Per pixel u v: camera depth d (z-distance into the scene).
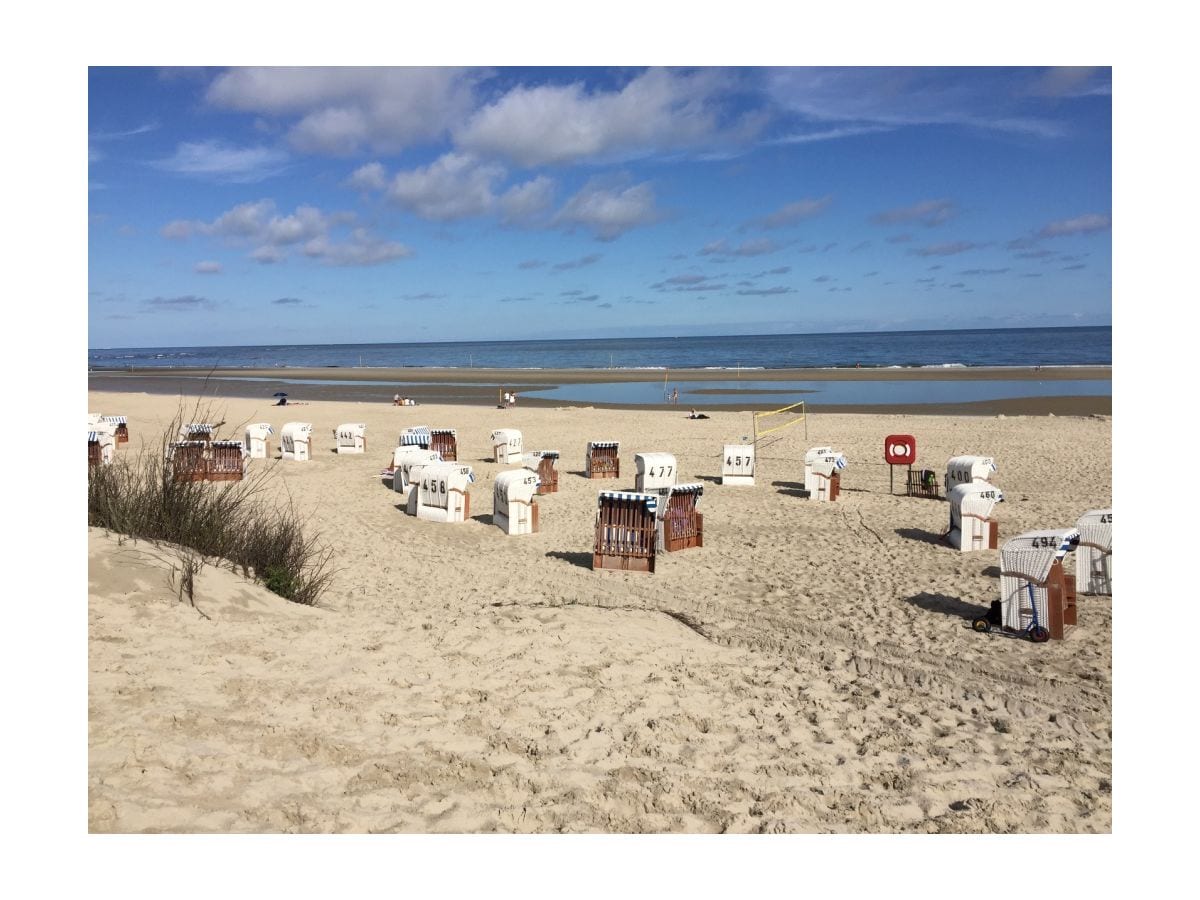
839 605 10.25
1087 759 6.13
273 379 74.19
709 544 13.80
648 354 129.88
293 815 4.66
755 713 6.67
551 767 5.48
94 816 4.43
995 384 53.69
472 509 16.81
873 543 13.79
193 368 100.00
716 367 85.75
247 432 23.98
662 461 17.42
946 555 12.89
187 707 5.63
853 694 7.27
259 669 6.47
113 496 8.66
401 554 12.91
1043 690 7.52
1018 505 16.56
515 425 33.56
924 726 6.66
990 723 6.79
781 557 12.84
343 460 23.66
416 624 8.30
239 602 7.82
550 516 16.20
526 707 6.35
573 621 8.75
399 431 31.48
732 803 5.25
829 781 5.62
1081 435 27.75
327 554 12.60
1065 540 8.88
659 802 5.18
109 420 25.77
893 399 45.59
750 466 19.78
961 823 5.20
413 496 16.22
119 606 7.02
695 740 6.07
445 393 55.66
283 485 19.23
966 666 8.12
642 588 11.05
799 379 63.12
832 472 17.66
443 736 5.73
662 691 6.91
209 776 4.90
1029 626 8.93
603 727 6.12
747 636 9.06
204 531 8.98
